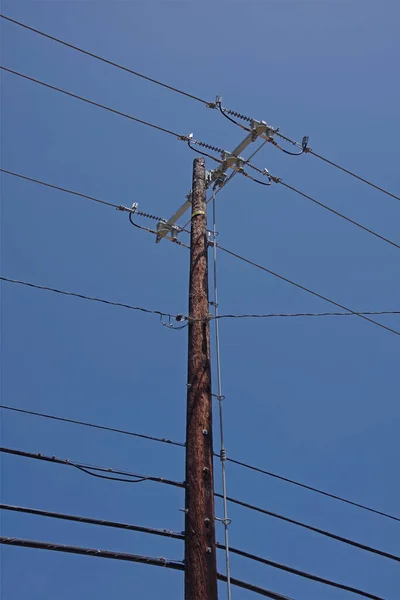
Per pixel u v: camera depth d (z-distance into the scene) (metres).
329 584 14.53
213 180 15.76
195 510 10.88
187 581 10.29
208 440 11.60
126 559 11.20
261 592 12.74
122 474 12.92
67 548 11.34
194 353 12.55
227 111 15.13
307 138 16.11
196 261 13.84
